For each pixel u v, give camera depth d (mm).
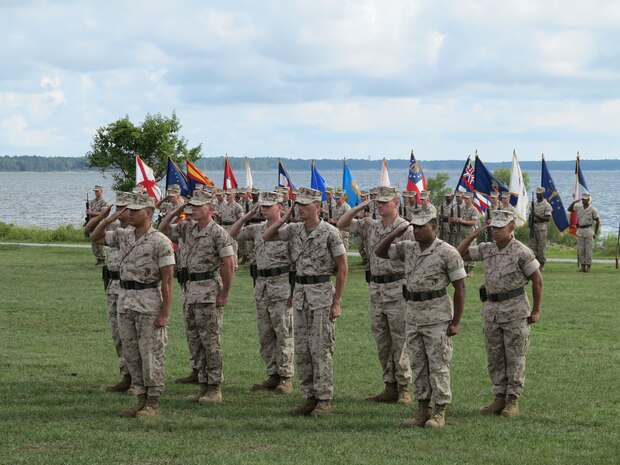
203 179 29078
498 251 10445
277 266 11852
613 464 8289
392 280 11141
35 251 35250
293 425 9773
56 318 18016
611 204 109938
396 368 11156
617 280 25375
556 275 26938
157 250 10133
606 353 14422
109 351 14562
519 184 29578
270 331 11984
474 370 13172
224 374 12961
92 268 28375
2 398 11008
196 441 8938
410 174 27016
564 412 10469
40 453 8422
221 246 10930
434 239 9922
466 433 9414
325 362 10375
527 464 8234
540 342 15469
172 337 16078
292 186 31234
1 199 134500
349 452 8555
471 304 20328
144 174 27953
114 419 9906
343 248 10492
